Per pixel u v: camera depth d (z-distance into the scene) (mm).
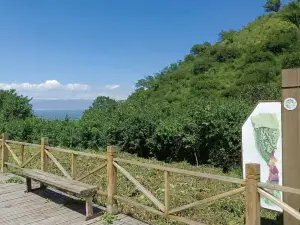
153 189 7105
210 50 48844
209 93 36031
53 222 4809
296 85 3686
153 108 14797
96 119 16016
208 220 5117
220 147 10219
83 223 4762
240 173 9156
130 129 13180
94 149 14562
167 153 12539
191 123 11062
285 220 3822
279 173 3928
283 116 3809
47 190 6520
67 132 15492
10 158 11047
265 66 36562
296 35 41219
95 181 7785
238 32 52812
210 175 3762
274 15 50844
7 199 5949
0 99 25625
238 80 35812
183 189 7133
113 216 4969
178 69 50094
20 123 17359
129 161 4816
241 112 9984
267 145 4047
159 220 4930
